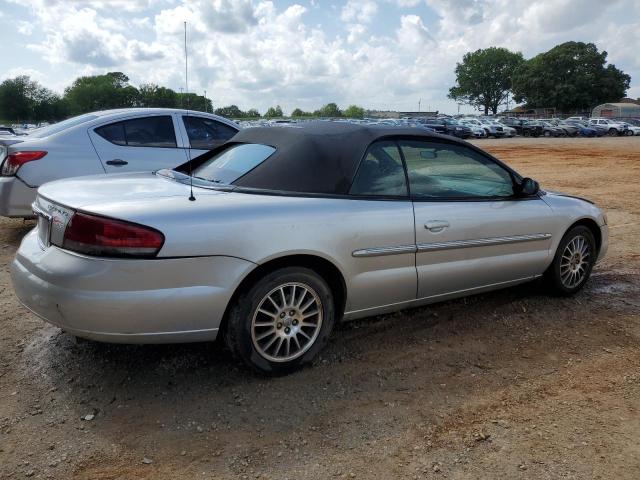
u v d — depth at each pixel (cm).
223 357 354
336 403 307
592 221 489
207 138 732
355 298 353
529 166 1850
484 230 406
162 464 255
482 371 348
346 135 366
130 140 673
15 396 309
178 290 289
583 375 345
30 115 7306
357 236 341
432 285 387
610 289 513
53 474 247
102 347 367
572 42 9694
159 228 284
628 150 2723
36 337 384
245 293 311
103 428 281
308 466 255
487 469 254
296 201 329
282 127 389
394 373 342
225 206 308
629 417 298
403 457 262
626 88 9994
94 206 290
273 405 303
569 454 265
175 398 308
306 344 338
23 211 613
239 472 250
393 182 370
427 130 405
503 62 11519
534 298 481
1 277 516
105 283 279
